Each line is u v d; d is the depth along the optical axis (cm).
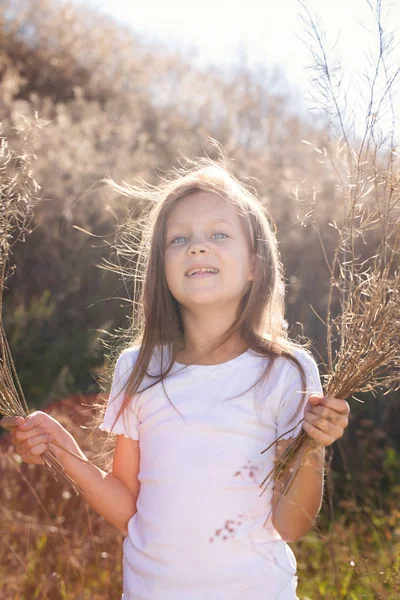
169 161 633
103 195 515
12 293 527
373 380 191
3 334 212
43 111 598
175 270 201
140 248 242
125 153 585
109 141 620
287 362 198
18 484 360
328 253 494
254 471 186
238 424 188
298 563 333
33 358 487
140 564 185
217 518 182
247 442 188
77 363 478
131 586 187
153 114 745
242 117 759
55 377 472
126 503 202
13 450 363
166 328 210
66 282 519
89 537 328
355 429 455
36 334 501
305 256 497
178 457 188
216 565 179
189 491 184
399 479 424
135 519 195
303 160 629
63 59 770
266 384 194
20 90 710
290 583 185
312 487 182
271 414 192
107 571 309
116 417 204
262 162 618
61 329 513
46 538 331
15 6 800
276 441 191
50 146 541
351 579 308
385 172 198
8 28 770
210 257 198
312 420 173
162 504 186
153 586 182
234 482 184
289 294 490
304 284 491
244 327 205
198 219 204
